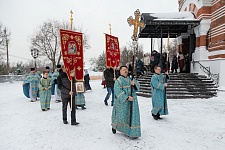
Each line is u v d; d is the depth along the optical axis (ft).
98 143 15.69
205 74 46.88
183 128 19.16
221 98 35.12
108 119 22.36
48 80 27.91
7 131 18.72
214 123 20.77
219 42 45.70
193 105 29.68
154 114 21.80
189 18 51.31
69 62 21.27
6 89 59.00
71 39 21.89
